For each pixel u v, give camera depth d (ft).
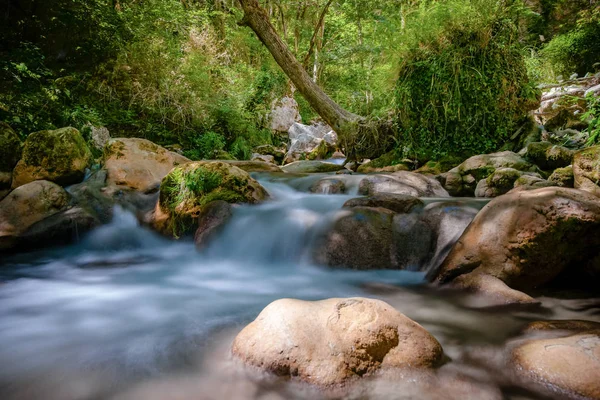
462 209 12.19
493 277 9.43
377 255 11.94
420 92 23.48
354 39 48.91
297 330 6.18
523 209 9.59
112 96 29.89
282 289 11.08
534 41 50.24
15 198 15.81
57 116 23.84
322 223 13.20
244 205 15.79
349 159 28.63
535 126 21.83
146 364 6.74
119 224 17.02
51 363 6.86
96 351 7.32
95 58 30.07
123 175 18.44
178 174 16.62
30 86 22.48
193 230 15.84
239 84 40.37
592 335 6.28
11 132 18.34
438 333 7.59
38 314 9.37
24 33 27.53
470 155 22.56
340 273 11.94
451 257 10.43
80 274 13.19
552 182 14.37
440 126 23.12
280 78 45.93
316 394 5.55
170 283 11.97
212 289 11.28
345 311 6.52
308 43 56.90
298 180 19.83
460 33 22.15
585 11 43.55
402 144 25.00
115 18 29.73
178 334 7.98
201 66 35.04
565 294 9.45
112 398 5.71
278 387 5.75
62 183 18.31
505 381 5.86
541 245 9.07
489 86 21.86
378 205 13.53
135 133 30.30
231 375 6.16
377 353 6.00
